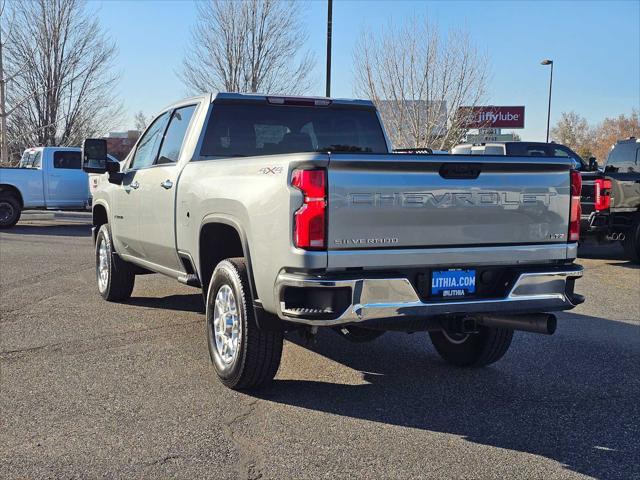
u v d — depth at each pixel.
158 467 3.67
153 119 7.07
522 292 4.51
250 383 4.75
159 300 8.05
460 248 4.34
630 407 4.72
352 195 4.04
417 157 4.16
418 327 4.40
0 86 25.70
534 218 4.57
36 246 13.55
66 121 30.42
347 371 5.45
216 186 4.96
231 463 3.73
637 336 6.76
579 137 90.56
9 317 7.07
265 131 6.07
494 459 3.84
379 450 3.93
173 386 4.98
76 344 6.06
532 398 4.88
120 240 7.34
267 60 24.88
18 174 17.75
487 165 4.37
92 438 4.03
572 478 3.62
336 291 3.98
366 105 6.51
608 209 11.21
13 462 3.70
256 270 4.40
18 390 4.85
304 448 3.94
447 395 4.91
